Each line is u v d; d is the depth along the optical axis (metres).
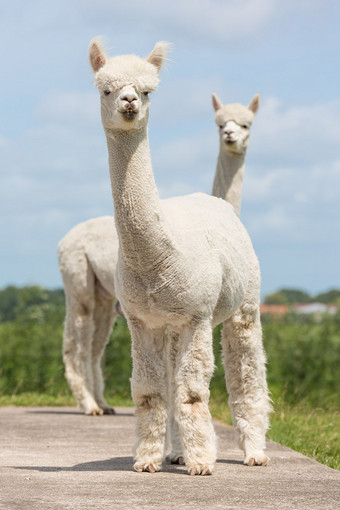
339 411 12.41
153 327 5.94
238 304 6.51
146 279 5.68
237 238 6.56
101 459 6.78
